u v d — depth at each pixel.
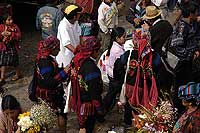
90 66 5.83
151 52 6.04
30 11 11.73
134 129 5.83
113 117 7.50
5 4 9.47
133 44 6.39
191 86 4.87
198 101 4.82
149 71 6.06
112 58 6.96
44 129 5.61
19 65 9.53
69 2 9.57
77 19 7.47
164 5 9.23
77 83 5.97
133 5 8.90
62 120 6.63
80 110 6.01
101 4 9.17
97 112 6.00
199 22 7.27
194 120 4.80
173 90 6.29
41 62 6.12
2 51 8.50
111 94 7.00
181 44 6.99
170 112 5.54
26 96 8.30
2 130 5.52
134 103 6.31
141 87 6.19
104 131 7.11
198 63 6.25
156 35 6.07
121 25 10.89
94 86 5.81
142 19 7.03
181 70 6.26
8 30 8.43
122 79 6.45
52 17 8.27
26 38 10.92
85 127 6.23
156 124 5.48
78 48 6.10
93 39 5.93
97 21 9.37
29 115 5.61
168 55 7.05
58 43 6.17
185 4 7.50
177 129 5.02
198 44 7.03
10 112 5.48
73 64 6.03
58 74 6.16
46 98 6.24
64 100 6.54
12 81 8.87
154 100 6.05
